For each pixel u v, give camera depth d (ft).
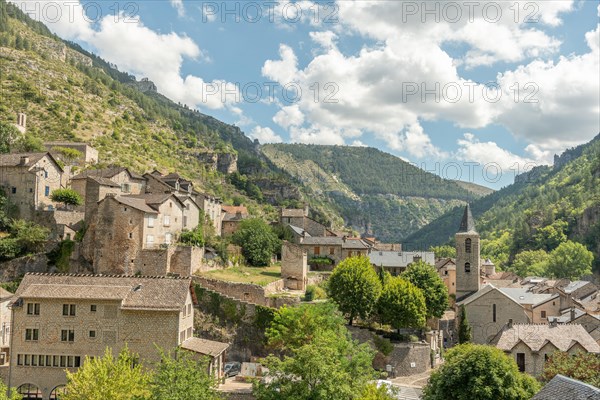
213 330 305.32
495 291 371.15
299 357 183.11
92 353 241.14
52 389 239.91
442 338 372.79
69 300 242.78
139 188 424.05
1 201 361.71
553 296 397.80
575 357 213.05
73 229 364.38
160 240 349.41
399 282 331.77
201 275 346.54
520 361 258.16
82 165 547.90
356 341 249.55
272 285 351.87
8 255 335.47
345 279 328.08
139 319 242.17
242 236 428.97
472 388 178.29
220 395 207.00
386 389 190.60
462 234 429.38
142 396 170.30
